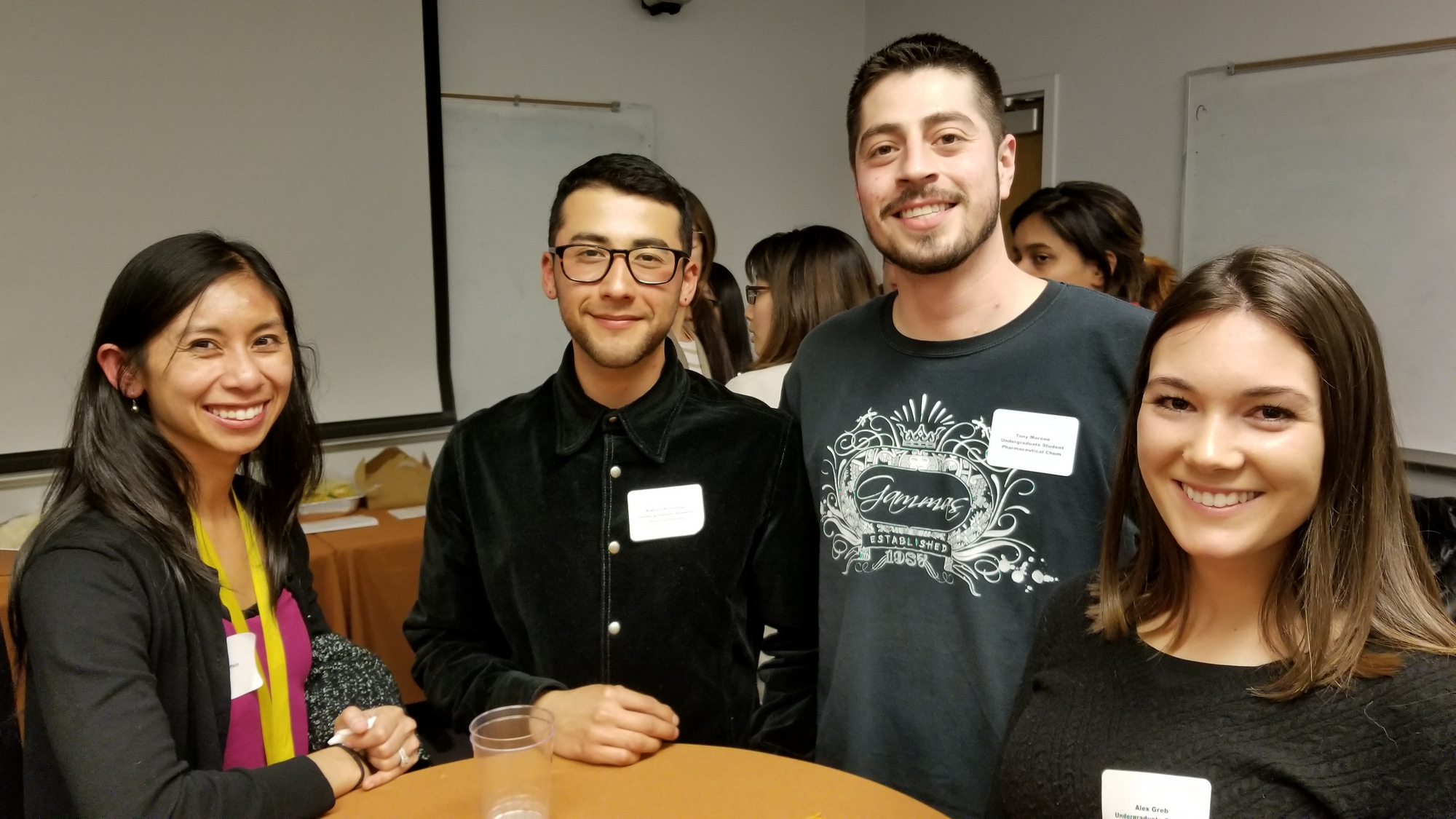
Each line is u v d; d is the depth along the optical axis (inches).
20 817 54.0
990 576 51.1
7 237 128.6
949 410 53.0
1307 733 33.5
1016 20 185.3
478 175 172.9
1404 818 31.7
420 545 123.4
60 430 134.3
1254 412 34.3
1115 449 49.5
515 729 42.8
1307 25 140.3
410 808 44.0
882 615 53.9
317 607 60.6
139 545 45.1
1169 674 37.8
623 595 57.7
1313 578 34.6
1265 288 34.1
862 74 53.4
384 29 155.3
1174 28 158.2
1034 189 189.9
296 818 43.0
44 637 41.4
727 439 59.7
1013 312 52.8
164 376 47.0
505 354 179.3
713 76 199.3
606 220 54.0
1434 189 127.6
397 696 58.3
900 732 53.2
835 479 56.6
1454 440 128.4
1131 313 50.4
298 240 150.9
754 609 62.2
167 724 42.5
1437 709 31.8
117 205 136.0
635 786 45.1
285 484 56.7
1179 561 39.2
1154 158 163.2
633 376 58.8
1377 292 135.0
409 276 161.9
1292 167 143.2
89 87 132.7
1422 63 127.6
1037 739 40.2
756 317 107.3
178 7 137.9
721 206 203.9
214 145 142.6
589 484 58.6
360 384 158.9
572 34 180.7
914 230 50.9
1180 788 34.7
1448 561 84.5
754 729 61.7
